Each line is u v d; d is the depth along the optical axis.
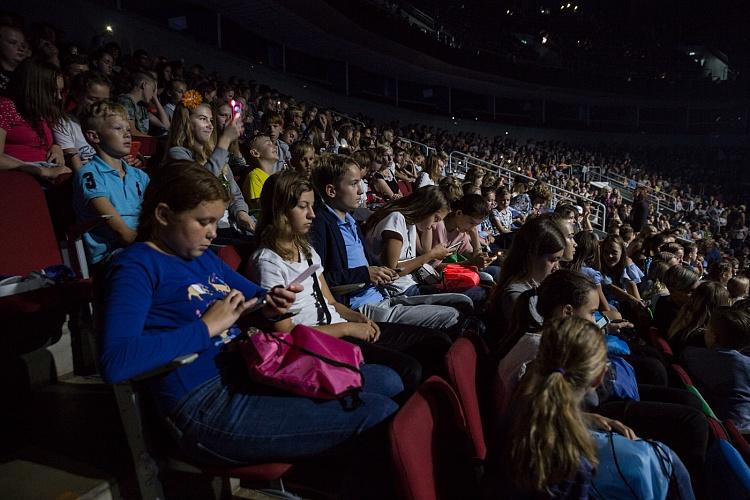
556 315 2.31
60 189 3.05
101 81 3.74
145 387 1.74
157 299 1.70
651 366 3.04
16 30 3.69
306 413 1.71
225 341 1.90
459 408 1.80
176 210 1.67
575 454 1.60
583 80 26.61
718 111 30.28
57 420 2.19
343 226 3.07
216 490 2.17
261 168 4.18
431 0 23.44
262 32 15.99
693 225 20.27
